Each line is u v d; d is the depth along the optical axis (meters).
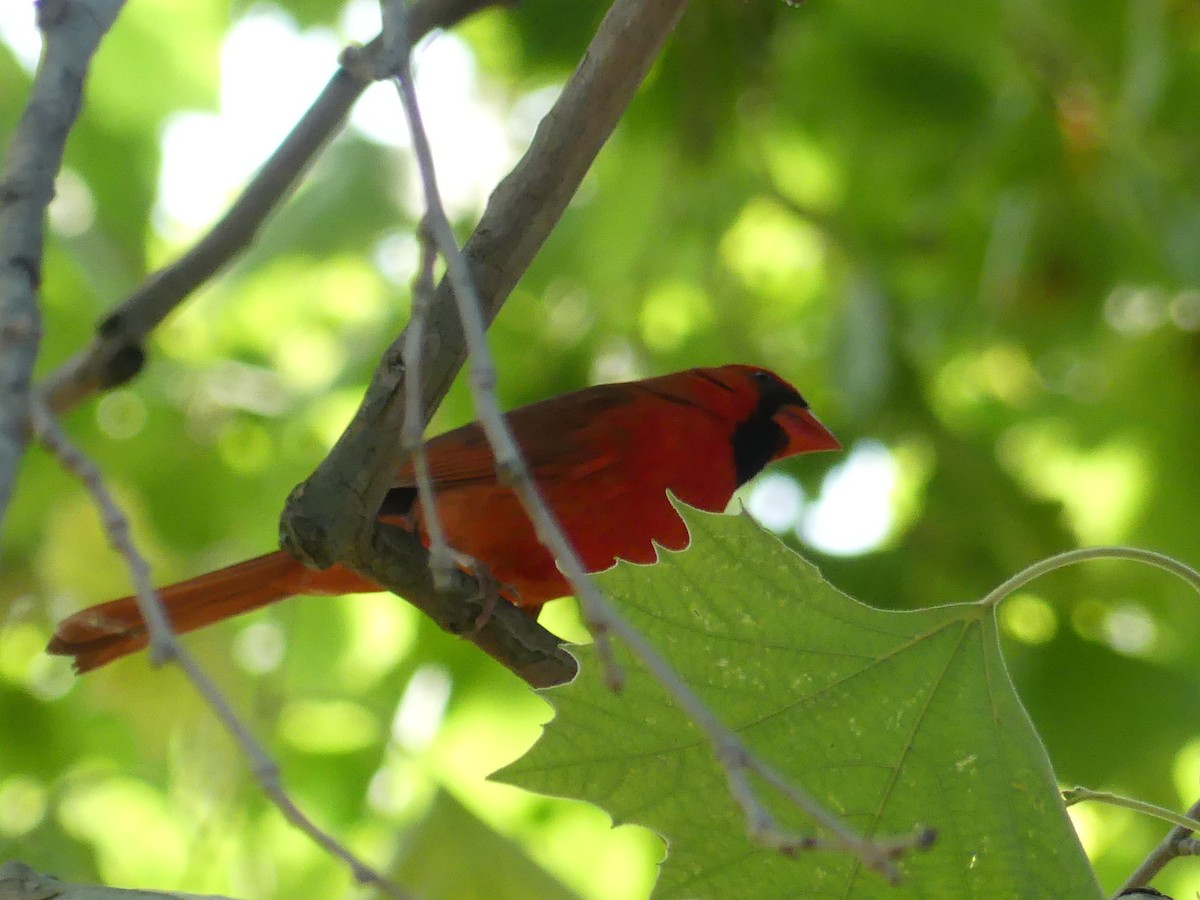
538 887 8.23
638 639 2.46
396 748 9.96
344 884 10.38
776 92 11.18
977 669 3.97
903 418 11.11
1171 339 11.15
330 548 4.76
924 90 11.03
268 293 12.90
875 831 3.93
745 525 3.96
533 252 4.36
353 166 12.27
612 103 4.28
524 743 11.10
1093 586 10.96
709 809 3.93
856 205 11.53
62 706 11.42
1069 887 3.83
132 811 11.20
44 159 3.41
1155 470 11.17
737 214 11.46
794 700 3.95
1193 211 10.35
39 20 3.64
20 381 2.85
